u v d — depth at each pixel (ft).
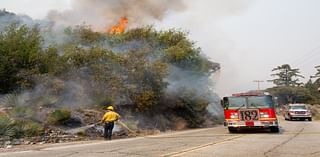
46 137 52.13
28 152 37.35
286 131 66.03
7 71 64.90
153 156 32.37
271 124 61.16
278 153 33.88
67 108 67.21
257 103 62.28
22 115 56.24
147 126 83.30
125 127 69.36
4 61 64.80
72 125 61.93
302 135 55.83
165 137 58.70
